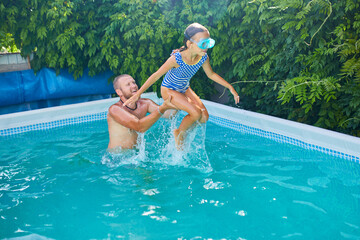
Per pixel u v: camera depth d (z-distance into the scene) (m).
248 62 6.85
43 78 7.95
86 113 7.48
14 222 3.40
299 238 2.96
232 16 6.84
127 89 4.81
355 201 3.57
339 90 5.24
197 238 3.01
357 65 5.00
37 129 6.92
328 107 5.75
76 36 7.68
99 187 4.11
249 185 4.02
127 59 7.86
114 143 4.98
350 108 5.46
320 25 5.58
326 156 4.87
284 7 5.58
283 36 6.23
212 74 4.55
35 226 3.32
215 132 6.25
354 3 5.11
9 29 7.37
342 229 3.08
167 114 5.00
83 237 3.11
